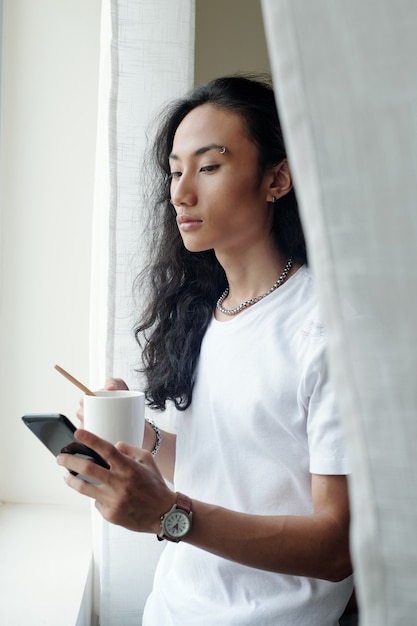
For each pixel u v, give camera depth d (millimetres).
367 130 325
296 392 1042
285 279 1155
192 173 1128
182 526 922
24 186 1948
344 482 985
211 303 1270
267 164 1131
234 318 1168
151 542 1652
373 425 323
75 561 1637
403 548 318
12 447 1991
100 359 1665
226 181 1109
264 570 977
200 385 1196
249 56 2172
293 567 962
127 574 1648
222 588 1099
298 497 1070
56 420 898
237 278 1186
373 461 323
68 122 1940
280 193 1141
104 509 924
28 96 1934
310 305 1096
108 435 1035
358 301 325
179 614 1134
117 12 1541
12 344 1971
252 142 1117
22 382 1978
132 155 1568
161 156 1338
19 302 1965
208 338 1202
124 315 1596
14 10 1915
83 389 1078
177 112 1258
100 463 952
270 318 1115
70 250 1961
